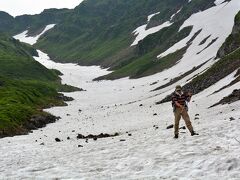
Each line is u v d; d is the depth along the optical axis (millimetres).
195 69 119250
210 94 62219
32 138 48250
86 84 191875
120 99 118938
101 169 19281
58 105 116750
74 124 66625
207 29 192250
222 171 15344
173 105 25641
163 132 31172
